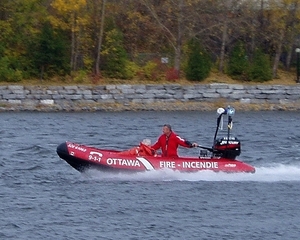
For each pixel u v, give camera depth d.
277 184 42.72
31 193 40.03
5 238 32.31
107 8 108.31
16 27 105.94
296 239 32.81
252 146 61.09
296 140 66.06
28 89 98.00
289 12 108.31
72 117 87.00
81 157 42.06
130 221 34.91
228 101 101.31
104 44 104.38
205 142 64.19
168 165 42.59
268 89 102.25
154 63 105.62
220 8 106.56
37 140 62.91
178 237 32.72
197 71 103.25
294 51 112.06
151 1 108.62
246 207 37.62
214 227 34.22
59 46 102.31
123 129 73.50
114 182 42.09
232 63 106.56
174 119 85.44
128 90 99.81
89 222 34.69
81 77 102.25
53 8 105.81
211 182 42.38
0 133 68.06
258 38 109.94
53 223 34.50
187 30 105.31
